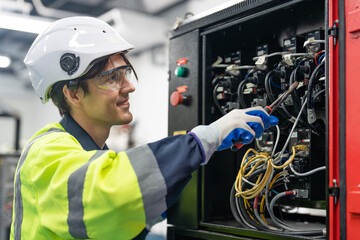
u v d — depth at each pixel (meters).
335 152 0.87
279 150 1.21
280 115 1.22
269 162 1.10
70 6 4.74
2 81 8.55
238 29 1.29
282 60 1.18
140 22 4.44
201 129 0.84
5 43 6.16
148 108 5.37
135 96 5.65
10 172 3.04
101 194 0.74
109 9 4.78
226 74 1.31
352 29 0.84
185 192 1.30
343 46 0.86
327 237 0.87
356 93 0.83
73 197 0.77
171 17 4.50
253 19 1.17
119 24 4.34
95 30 0.97
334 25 0.88
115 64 0.96
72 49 0.93
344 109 0.85
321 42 1.09
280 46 1.30
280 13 1.19
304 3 1.10
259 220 1.15
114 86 0.96
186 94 1.32
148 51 5.36
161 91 5.09
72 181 0.78
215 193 1.30
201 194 1.27
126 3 4.52
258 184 1.13
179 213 1.31
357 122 0.82
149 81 5.35
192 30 1.32
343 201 0.84
